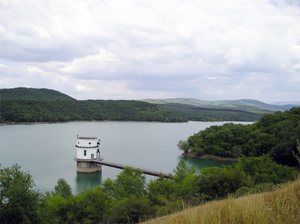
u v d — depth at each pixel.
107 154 132.00
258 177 51.94
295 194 8.85
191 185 47.56
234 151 130.00
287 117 140.38
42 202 37.78
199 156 134.00
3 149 132.88
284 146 89.62
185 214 7.78
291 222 7.23
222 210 7.46
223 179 45.94
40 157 117.38
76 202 43.91
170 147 158.12
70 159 115.94
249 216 7.10
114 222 37.72
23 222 32.91
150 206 39.44
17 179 34.50
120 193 51.00
